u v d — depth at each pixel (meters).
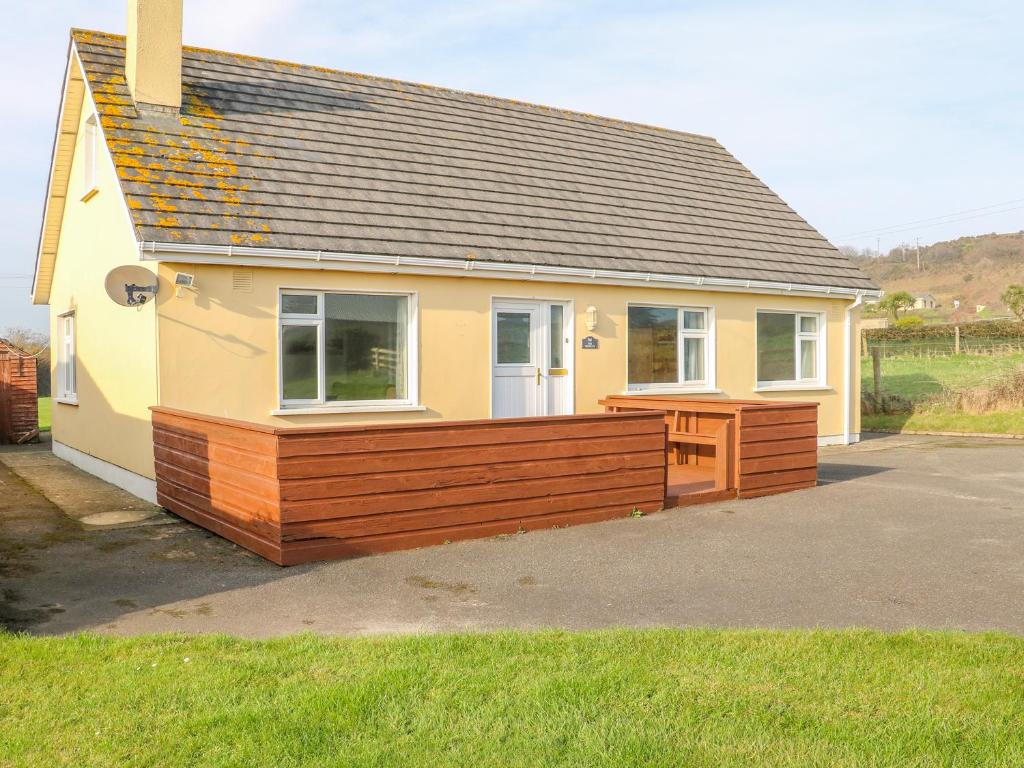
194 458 9.49
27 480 13.31
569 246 13.95
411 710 4.40
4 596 6.89
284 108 14.05
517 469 9.06
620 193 16.34
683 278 14.71
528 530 9.15
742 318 16.11
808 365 17.42
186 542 8.73
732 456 10.97
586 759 3.91
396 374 12.40
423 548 8.42
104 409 13.28
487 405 13.09
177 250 10.41
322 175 12.82
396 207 12.91
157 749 4.00
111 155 11.34
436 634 5.72
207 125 12.77
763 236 17.41
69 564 7.87
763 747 4.02
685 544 8.55
